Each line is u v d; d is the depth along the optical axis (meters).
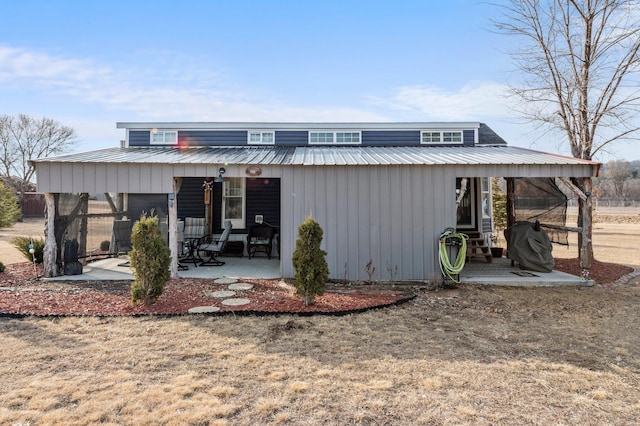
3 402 2.96
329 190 7.57
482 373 3.63
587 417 2.89
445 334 4.70
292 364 3.76
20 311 5.21
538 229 8.69
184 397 3.09
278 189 11.52
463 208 10.84
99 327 4.74
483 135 13.78
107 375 3.46
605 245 15.06
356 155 9.11
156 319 5.06
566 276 7.85
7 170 33.31
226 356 3.93
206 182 11.23
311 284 5.65
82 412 2.83
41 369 3.57
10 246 13.45
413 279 7.55
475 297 6.44
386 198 7.54
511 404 3.07
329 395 3.16
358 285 7.18
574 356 4.09
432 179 7.54
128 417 2.77
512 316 5.48
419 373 3.60
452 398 3.15
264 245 10.70
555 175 7.61
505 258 10.80
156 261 5.62
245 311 5.30
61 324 4.82
